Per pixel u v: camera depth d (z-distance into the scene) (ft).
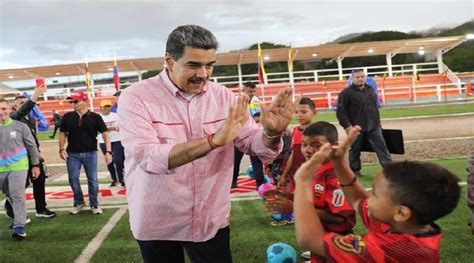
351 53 107.34
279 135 7.36
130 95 7.20
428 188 5.00
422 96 100.37
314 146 9.55
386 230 6.08
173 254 7.86
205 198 7.48
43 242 16.56
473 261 12.49
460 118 55.16
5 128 16.85
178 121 7.28
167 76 7.34
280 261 11.46
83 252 15.17
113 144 27.20
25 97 24.68
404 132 45.80
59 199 24.93
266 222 17.67
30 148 17.74
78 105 20.65
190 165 7.29
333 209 8.90
